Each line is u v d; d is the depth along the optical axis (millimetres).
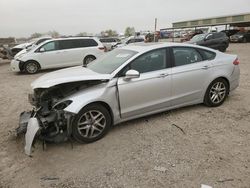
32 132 4055
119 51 5633
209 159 3969
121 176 3641
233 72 6203
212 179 3498
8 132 5234
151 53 5184
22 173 3811
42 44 13758
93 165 3938
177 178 3545
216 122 5305
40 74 13305
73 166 3932
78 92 4527
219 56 6086
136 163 3938
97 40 15016
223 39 19906
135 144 4508
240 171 3652
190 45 5730
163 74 5180
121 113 4863
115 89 4715
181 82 5430
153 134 4863
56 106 4387
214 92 6039
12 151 4434
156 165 3861
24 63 13344
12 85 10344
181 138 4672
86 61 14617
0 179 3688
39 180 3635
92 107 4516
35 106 4754
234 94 7234
